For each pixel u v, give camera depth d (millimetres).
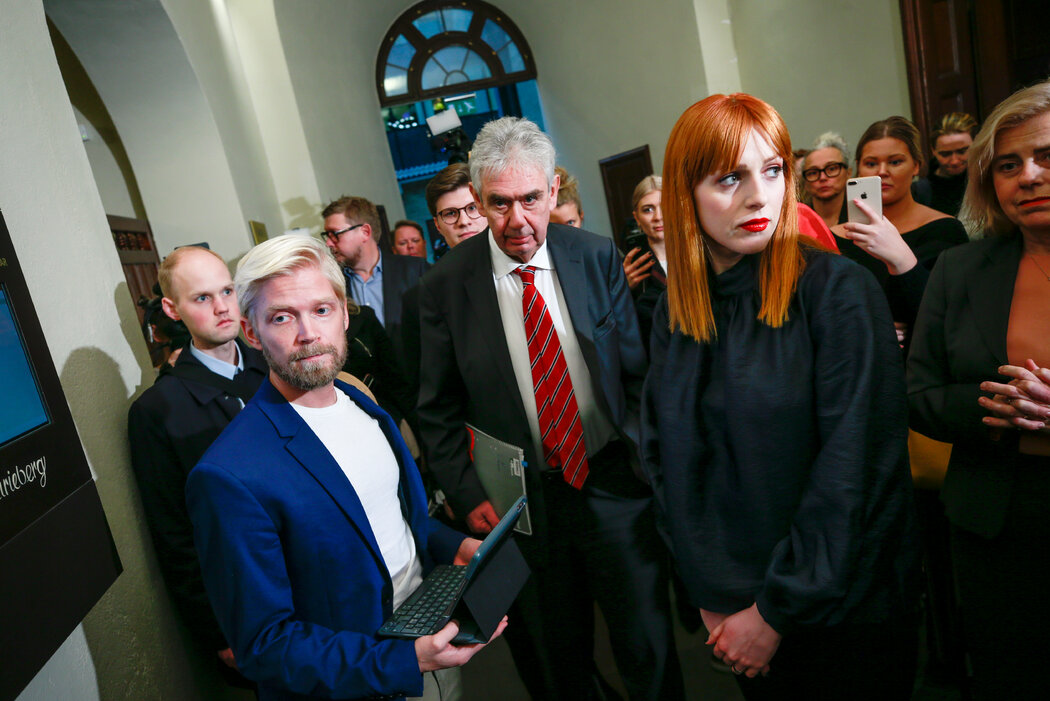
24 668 889
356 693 988
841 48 4977
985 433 1188
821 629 1120
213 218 3605
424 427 1689
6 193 1199
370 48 7559
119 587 1371
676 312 1198
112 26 3010
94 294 1486
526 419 1555
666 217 1172
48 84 1457
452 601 1074
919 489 1627
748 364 1125
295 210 5254
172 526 1543
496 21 8148
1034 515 1157
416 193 10992
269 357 1081
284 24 5273
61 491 1029
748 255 1146
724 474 1180
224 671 1665
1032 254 1188
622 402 1563
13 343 965
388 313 2850
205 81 3529
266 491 1021
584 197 8453
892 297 1520
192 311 1669
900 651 1109
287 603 1029
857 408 1034
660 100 6812
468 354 1582
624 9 6750
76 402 1335
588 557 1620
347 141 6301
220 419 1633
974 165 1216
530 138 1405
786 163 1080
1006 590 1205
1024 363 1165
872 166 2014
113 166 3512
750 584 1160
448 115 3623
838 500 1022
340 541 1082
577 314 1551
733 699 1824
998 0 4277
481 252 1606
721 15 6070
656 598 1595
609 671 2074
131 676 1342
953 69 4383
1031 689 1210
